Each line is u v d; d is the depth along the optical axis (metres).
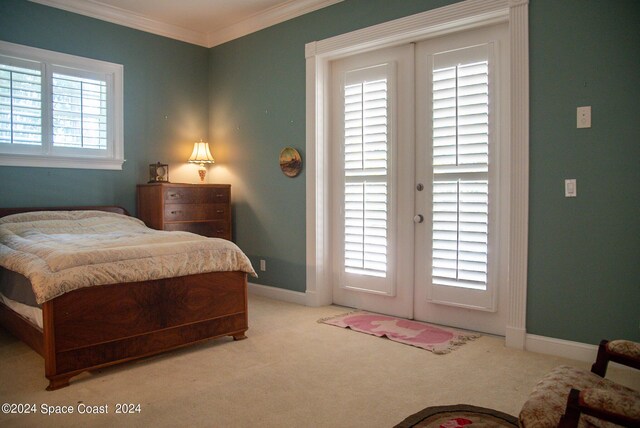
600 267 2.75
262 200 4.70
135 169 4.68
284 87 4.43
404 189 3.78
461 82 3.42
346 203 4.14
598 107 2.72
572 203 2.82
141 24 4.65
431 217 3.61
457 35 3.47
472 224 3.37
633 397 1.22
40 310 2.56
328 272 4.31
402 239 3.81
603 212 2.73
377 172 3.92
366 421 2.11
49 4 4.06
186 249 2.95
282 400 2.32
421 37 3.58
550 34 2.87
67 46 4.18
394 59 3.81
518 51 2.96
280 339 3.28
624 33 2.63
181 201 4.46
